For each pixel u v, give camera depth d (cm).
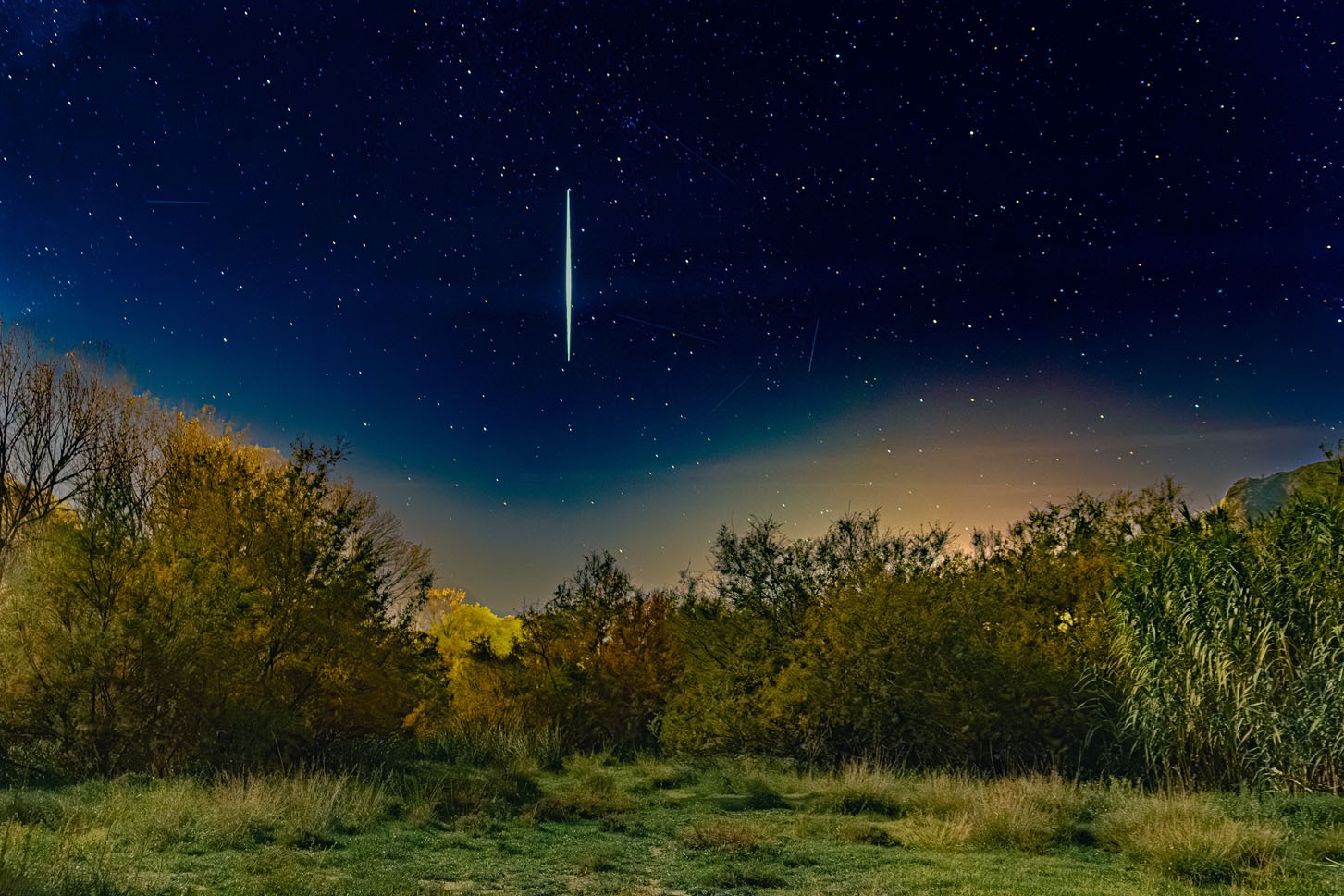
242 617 1294
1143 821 882
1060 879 736
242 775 1148
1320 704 1033
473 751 1573
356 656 1395
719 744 1552
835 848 877
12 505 1644
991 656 1374
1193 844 773
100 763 1164
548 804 1072
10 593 1248
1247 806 926
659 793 1263
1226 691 1110
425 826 959
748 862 805
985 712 1321
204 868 709
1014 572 1581
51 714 1180
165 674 1202
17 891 565
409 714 1564
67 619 1228
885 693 1402
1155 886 700
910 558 1517
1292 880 697
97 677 1189
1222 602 1138
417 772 1333
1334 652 1034
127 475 1636
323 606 1368
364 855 798
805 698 1475
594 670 1920
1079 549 1573
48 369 1727
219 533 1391
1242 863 764
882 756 1400
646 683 1906
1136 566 1291
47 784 1099
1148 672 1188
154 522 1416
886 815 1077
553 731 1825
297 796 960
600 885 718
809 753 1467
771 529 1622
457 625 2345
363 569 1434
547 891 697
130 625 1200
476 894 684
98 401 1728
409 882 694
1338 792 1009
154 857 740
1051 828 911
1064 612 1533
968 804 1011
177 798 916
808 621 1532
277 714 1245
